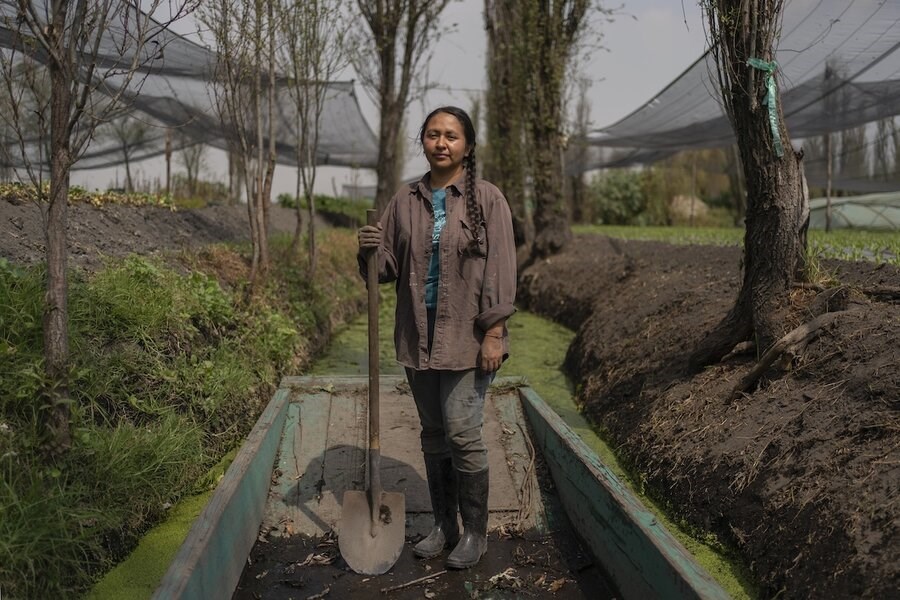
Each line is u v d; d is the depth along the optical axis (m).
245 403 4.57
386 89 11.12
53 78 2.78
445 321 2.79
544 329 8.66
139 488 3.22
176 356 4.15
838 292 3.80
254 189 6.70
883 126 11.73
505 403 4.11
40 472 2.68
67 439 2.85
